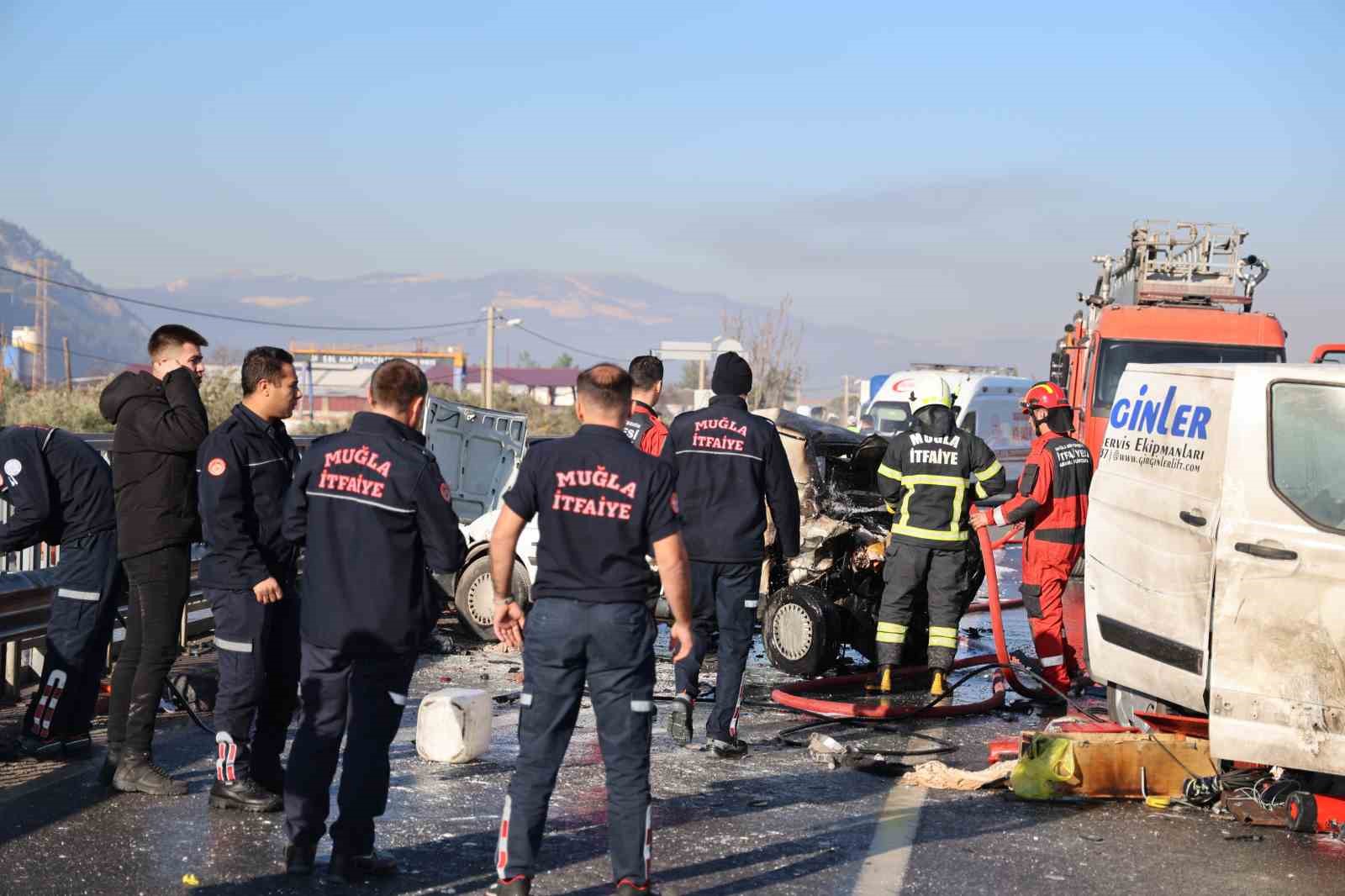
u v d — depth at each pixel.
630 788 4.76
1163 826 6.00
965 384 28.77
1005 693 8.94
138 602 6.11
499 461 12.05
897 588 8.80
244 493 5.66
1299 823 5.90
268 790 5.89
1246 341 18.59
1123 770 6.42
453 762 6.83
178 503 6.02
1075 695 9.19
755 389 56.59
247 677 5.72
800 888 5.02
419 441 5.25
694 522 7.20
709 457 7.24
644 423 8.54
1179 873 5.31
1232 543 6.02
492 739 7.46
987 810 6.20
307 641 5.04
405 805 6.02
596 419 4.94
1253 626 5.95
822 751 7.23
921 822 5.96
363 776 4.96
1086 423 18.97
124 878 4.90
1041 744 6.47
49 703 6.58
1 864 4.99
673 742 7.50
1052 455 8.89
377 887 4.91
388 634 4.98
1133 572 6.80
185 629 9.84
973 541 10.48
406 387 5.18
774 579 10.53
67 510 6.54
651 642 4.86
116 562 6.70
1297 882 5.25
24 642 8.14
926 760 7.23
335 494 5.03
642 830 4.76
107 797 5.96
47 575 7.71
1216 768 6.46
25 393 39.31
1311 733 5.81
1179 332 18.72
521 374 140.12
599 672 4.79
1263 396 6.11
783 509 7.36
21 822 5.54
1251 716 5.95
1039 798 6.37
